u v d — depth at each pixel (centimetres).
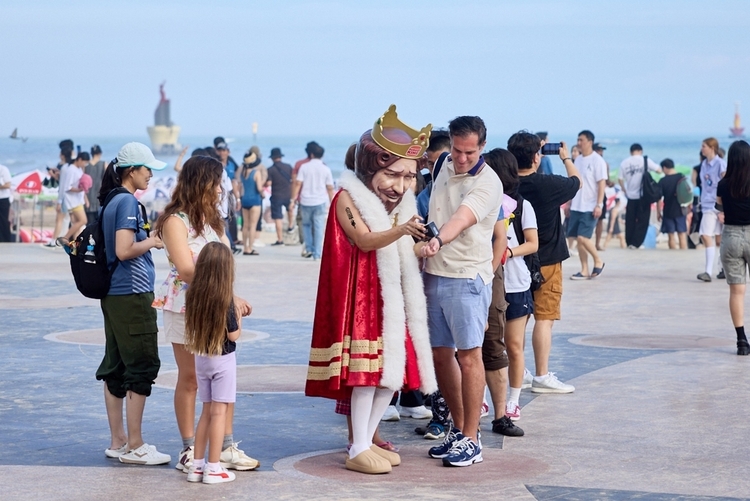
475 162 611
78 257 601
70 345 1019
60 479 564
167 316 588
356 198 587
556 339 1085
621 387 841
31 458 612
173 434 679
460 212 595
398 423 741
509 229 721
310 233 2045
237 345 1040
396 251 594
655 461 614
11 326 1144
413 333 597
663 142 13850
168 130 13888
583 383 859
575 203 1669
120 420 624
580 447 650
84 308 1297
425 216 689
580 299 1420
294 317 1234
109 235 600
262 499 529
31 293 1448
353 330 584
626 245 2381
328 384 586
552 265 808
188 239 583
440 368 629
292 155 11112
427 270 623
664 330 1145
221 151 2098
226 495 536
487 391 836
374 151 591
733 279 980
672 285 1590
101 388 821
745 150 957
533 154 780
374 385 584
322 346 589
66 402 770
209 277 556
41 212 2702
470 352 612
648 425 710
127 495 534
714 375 887
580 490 548
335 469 594
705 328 1159
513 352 726
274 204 2431
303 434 684
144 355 606
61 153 2112
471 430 614
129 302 602
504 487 554
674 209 2334
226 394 564
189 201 583
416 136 594
